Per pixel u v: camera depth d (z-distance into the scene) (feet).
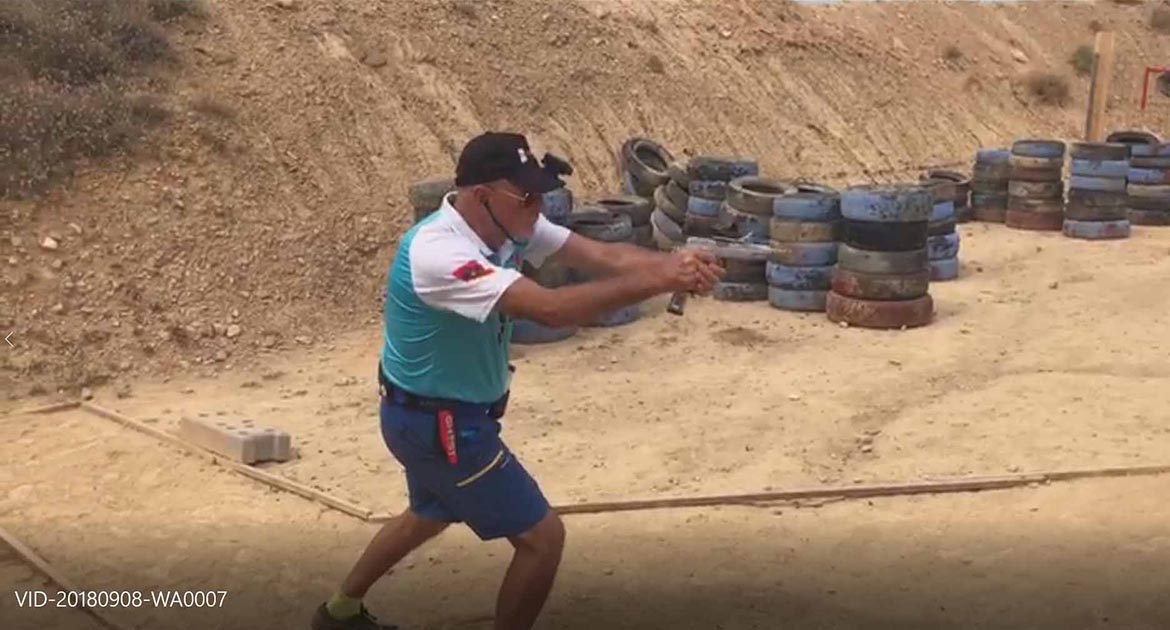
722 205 40.73
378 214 41.06
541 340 32.65
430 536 14.80
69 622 16.46
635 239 38.73
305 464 23.27
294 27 47.88
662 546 19.22
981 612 16.81
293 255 36.94
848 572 18.22
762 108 61.57
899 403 27.14
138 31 42.80
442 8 53.93
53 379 28.66
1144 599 17.15
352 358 31.89
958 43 78.38
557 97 53.83
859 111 65.87
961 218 53.36
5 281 31.04
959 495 21.47
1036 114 76.33
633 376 29.71
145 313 31.91
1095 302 37.88
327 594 17.49
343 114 44.83
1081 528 19.83
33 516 20.53
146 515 20.66
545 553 13.75
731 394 28.02
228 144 39.55
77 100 38.01
